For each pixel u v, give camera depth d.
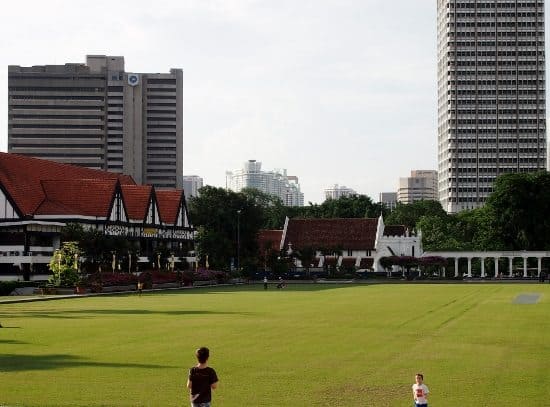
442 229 198.88
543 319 57.00
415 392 23.00
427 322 55.03
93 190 139.00
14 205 123.50
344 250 182.88
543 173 182.75
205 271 139.62
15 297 93.38
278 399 27.25
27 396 27.56
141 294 99.88
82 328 50.97
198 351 21.73
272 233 192.75
